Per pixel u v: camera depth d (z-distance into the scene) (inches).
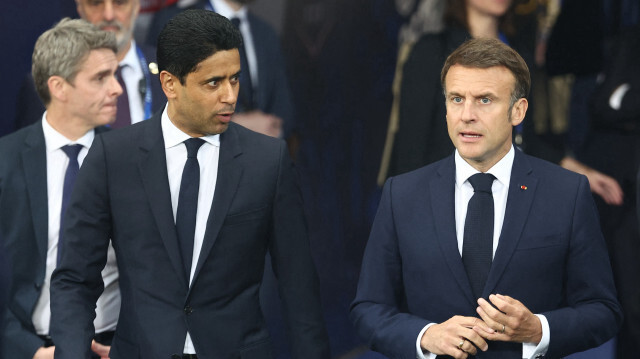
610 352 696.4
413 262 392.5
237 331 401.1
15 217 494.9
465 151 376.5
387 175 705.0
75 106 498.0
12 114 678.5
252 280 409.1
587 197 389.7
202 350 394.0
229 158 402.0
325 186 776.3
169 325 392.5
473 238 386.3
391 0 764.6
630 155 713.6
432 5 698.8
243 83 723.4
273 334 631.2
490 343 380.5
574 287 390.6
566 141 722.2
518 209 385.4
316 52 755.4
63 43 493.7
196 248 398.3
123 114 590.9
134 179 398.6
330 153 773.9
